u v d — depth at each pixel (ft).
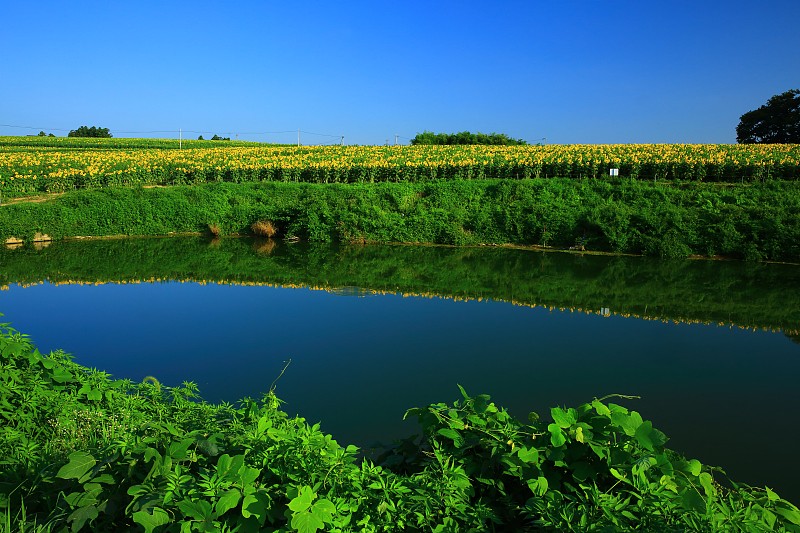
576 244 84.28
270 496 9.25
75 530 9.08
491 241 89.76
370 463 10.96
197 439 10.69
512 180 101.04
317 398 27.40
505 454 10.19
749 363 33.45
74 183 124.06
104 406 17.10
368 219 95.25
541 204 91.09
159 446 10.78
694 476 9.66
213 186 111.45
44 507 11.03
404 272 68.13
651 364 33.06
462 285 59.77
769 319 44.78
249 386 29.27
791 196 83.56
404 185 104.42
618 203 89.04
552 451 10.03
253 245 92.89
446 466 10.15
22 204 97.55
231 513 9.07
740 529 8.52
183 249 87.92
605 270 68.23
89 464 10.13
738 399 27.68
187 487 9.18
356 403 26.76
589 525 8.55
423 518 9.32
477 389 28.68
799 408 26.66
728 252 75.36
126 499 9.89
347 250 87.15
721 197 86.28
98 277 65.41
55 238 95.61
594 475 9.77
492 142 237.66
